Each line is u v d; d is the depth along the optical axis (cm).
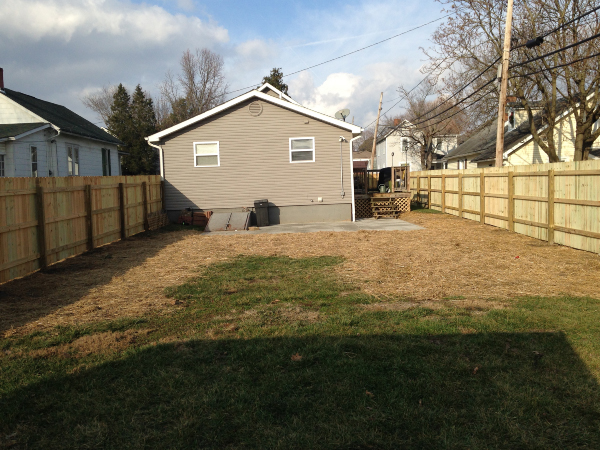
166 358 403
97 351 421
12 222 717
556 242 1045
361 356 402
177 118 4072
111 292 655
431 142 4316
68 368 385
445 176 1908
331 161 1683
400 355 402
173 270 814
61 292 655
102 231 1101
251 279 740
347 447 274
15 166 1548
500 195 1348
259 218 1614
